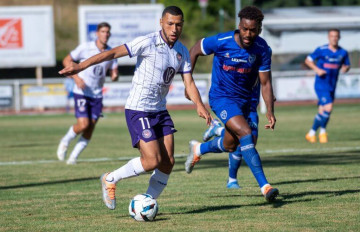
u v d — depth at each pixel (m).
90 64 15.24
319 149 33.66
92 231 14.52
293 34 80.69
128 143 39.84
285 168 25.95
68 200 19.23
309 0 129.00
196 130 47.16
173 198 19.05
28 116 65.88
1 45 75.62
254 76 18.53
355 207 16.69
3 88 69.44
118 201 18.88
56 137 44.66
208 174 25.02
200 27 106.12
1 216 16.62
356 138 39.53
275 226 14.55
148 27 75.62
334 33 36.75
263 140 39.66
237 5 79.62
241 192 19.95
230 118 17.61
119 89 69.56
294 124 51.47
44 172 26.61
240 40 17.80
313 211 16.28
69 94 69.25
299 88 71.31
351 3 130.88
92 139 42.75
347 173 23.88
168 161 16.16
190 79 16.30
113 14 74.94
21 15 75.50
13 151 35.78
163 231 14.34
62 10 114.94
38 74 76.88
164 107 16.36
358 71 71.88
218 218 15.73
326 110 37.31
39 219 16.14
